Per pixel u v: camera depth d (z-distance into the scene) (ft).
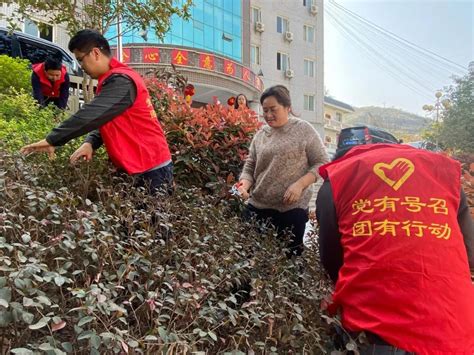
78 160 7.84
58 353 3.44
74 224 4.98
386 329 4.75
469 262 5.45
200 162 10.95
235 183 10.15
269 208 9.29
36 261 4.11
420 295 4.67
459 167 5.39
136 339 4.13
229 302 5.39
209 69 57.31
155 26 14.83
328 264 5.88
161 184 7.81
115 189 7.34
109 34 31.53
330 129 115.24
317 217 5.95
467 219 5.36
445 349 4.55
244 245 6.94
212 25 70.18
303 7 89.40
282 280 5.96
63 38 38.19
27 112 11.78
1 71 14.75
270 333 4.78
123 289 4.64
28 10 14.88
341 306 5.45
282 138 9.11
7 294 3.64
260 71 76.33
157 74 14.28
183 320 4.70
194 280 5.23
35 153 7.87
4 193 5.52
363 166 5.46
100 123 7.33
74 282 4.36
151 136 7.99
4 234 4.79
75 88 20.18
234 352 4.38
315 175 8.87
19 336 4.00
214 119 11.71
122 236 5.75
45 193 5.66
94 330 3.87
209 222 6.99
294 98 87.35
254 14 82.28
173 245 5.65
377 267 4.89
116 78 7.55
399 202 5.06
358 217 5.25
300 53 88.79
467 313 4.69
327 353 5.23
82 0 15.06
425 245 4.81
